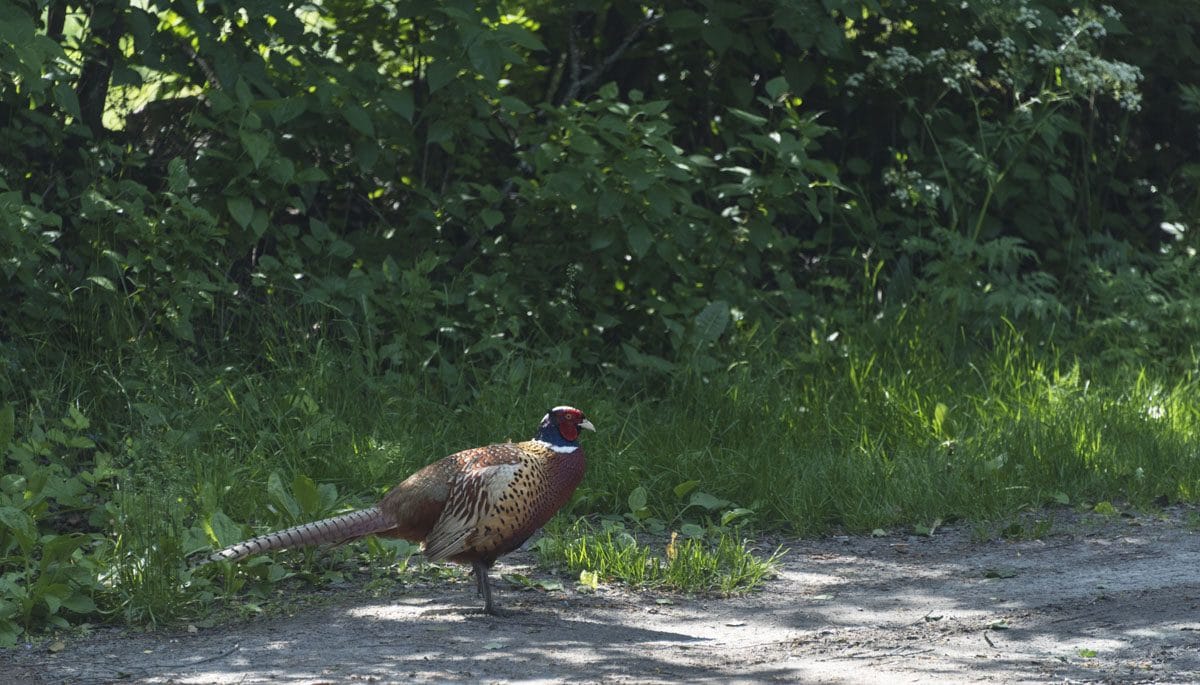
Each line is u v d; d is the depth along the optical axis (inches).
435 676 378.0
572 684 370.0
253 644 415.8
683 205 705.0
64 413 613.3
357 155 711.7
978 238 867.4
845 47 825.5
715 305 713.6
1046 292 871.7
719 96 853.8
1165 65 939.3
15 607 428.1
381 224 774.5
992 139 871.7
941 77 847.1
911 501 591.8
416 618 445.4
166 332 669.9
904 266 822.5
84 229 646.5
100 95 715.4
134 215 629.0
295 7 709.9
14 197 583.8
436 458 615.8
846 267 848.3
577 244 719.7
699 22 784.9
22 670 391.2
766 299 778.2
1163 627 425.7
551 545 522.0
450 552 436.5
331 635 425.1
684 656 403.5
